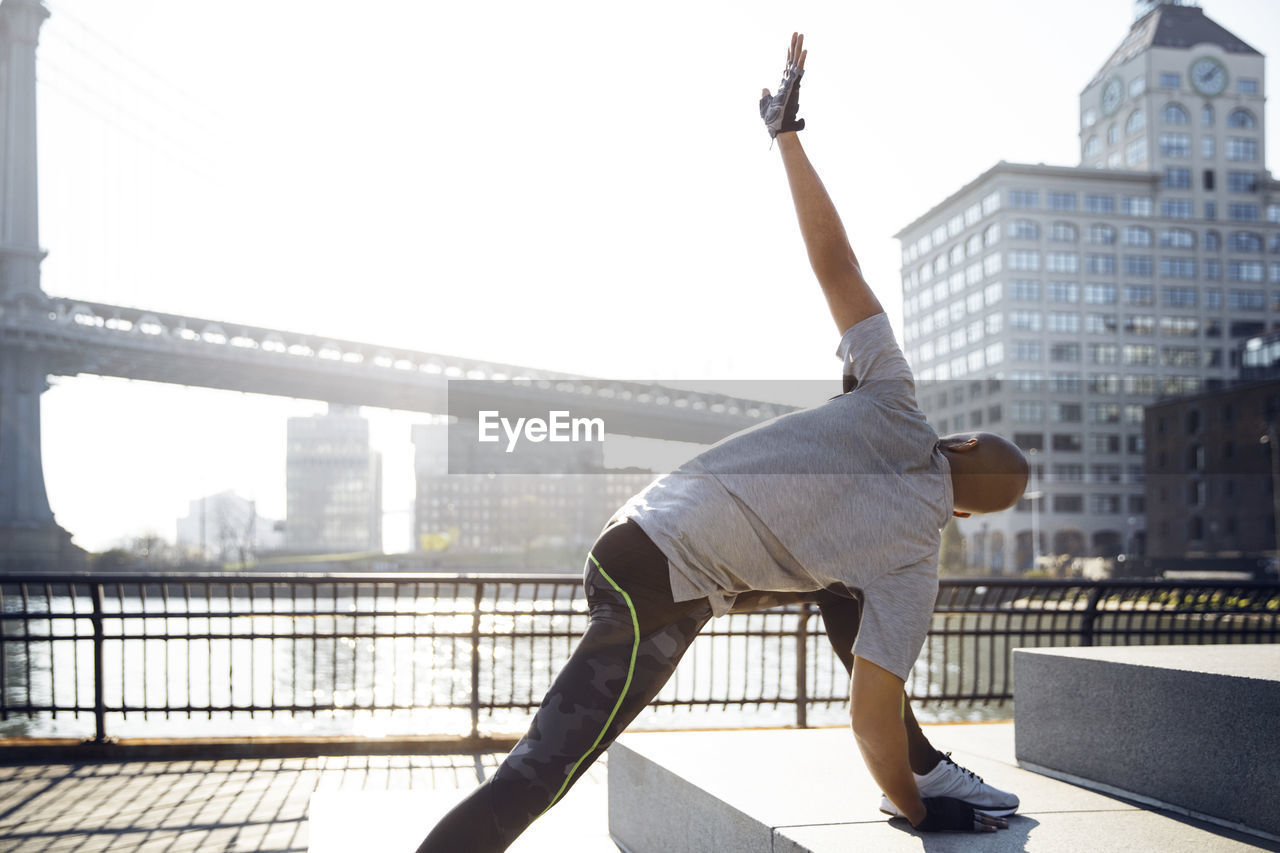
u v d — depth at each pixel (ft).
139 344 164.25
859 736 5.47
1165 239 257.75
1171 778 6.63
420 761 15.31
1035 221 252.42
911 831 5.76
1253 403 191.62
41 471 168.25
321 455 531.91
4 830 11.29
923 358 289.12
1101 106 285.64
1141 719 6.91
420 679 38.88
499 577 16.53
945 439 6.09
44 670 49.03
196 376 175.11
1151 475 216.74
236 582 16.20
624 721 4.88
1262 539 186.80
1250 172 265.95
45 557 162.61
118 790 13.25
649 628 4.91
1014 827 6.05
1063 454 246.47
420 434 399.24
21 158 170.50
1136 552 245.86
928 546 5.46
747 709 27.68
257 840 10.92
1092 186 255.70
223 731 27.89
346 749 15.84
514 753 4.73
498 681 30.53
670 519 4.94
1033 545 233.14
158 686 42.01
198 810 12.19
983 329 257.96
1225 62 267.18
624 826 7.89
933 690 34.78
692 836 6.73
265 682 42.78
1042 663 7.97
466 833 4.53
